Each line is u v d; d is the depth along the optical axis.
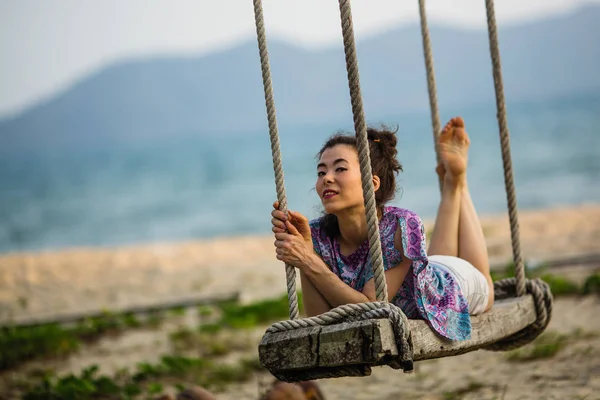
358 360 3.09
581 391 5.15
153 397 6.22
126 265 16.00
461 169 4.35
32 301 11.78
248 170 49.66
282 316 9.12
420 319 3.52
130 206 36.78
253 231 27.23
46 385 6.25
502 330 3.97
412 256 3.53
